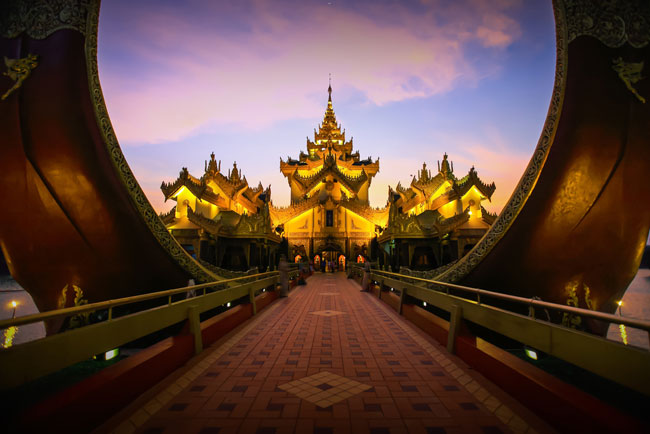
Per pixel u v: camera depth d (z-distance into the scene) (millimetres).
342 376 4336
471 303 5020
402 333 6734
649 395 2334
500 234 7988
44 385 6988
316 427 3066
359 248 34062
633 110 6609
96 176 7934
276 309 9938
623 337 12633
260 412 3348
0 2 6820
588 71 6645
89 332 3303
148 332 4297
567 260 8016
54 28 6891
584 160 7082
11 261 8812
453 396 3730
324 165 36094
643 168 6949
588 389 6242
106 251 8875
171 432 2980
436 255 20766
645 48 6316
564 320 8539
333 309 9891
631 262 7945
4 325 2359
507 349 8492
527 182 7461
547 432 2936
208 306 6191
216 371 4520
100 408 3082
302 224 34844
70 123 7414
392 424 3123
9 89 7051
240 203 29078
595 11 6406
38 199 8008
